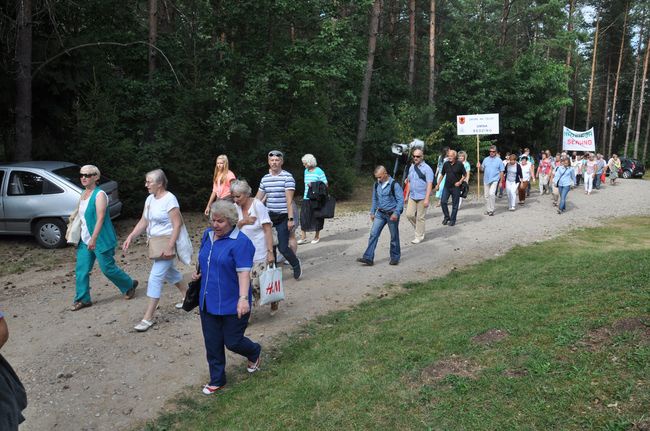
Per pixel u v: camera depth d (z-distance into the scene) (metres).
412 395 3.62
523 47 40.31
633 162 34.97
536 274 6.70
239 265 4.10
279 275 5.62
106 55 16.75
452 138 27.72
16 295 7.14
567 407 3.09
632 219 12.93
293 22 16.77
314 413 3.66
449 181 11.78
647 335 3.70
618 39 46.44
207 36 16.20
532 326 4.39
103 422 3.97
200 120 15.10
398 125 24.73
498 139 32.59
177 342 5.40
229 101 14.88
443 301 5.96
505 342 4.14
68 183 9.98
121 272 6.60
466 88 29.91
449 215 12.41
